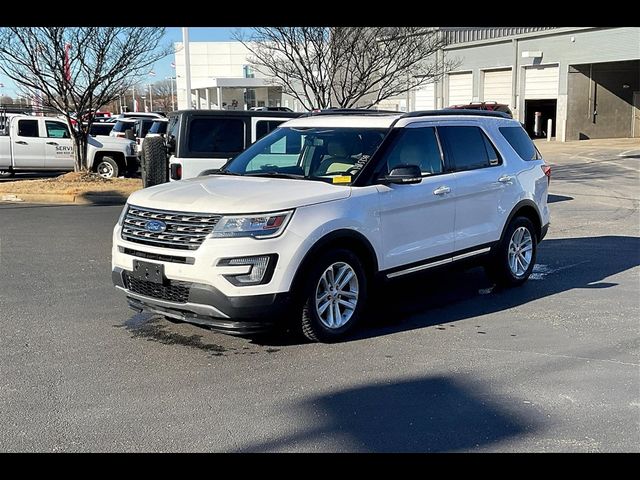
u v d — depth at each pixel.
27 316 6.65
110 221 12.45
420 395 4.80
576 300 7.33
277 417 4.45
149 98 88.00
